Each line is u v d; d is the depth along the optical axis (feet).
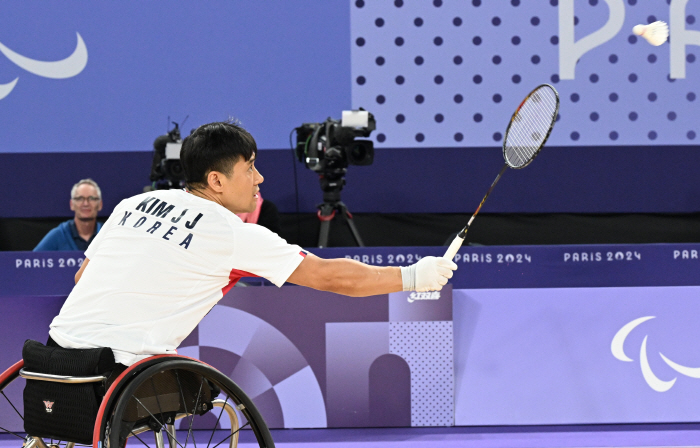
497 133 48.16
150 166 47.47
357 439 26.63
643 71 47.55
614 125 47.88
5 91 46.65
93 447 14.26
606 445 25.55
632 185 48.03
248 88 47.67
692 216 48.08
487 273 30.58
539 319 28.09
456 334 28.09
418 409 28.02
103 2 46.75
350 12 47.44
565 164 47.88
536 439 26.48
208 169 17.40
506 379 28.02
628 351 28.02
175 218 16.78
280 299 27.84
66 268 29.94
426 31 47.60
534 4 47.39
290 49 47.52
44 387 15.94
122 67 47.19
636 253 30.48
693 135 48.03
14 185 47.09
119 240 16.92
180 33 47.24
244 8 47.24
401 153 48.03
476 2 47.44
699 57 47.52
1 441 26.84
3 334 27.07
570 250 30.50
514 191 48.11
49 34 46.60
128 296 16.12
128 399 14.67
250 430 28.37
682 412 27.96
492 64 47.75
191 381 17.49
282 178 47.91
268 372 27.84
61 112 47.09
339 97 47.88
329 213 39.58
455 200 48.32
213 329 27.68
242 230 16.70
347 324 27.89
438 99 47.96
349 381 27.91
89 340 15.92
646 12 47.26
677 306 28.07
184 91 47.55
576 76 47.62
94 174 47.39
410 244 48.24
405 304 27.89
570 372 28.02
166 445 26.71
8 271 29.78
